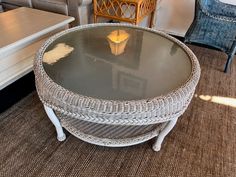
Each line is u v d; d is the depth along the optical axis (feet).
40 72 3.27
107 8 6.91
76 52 3.94
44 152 3.96
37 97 5.16
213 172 3.74
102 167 3.75
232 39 5.88
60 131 4.02
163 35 4.57
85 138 3.76
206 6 6.26
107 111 2.78
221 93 5.52
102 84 3.24
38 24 5.48
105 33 4.63
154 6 7.73
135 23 6.68
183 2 7.56
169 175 3.67
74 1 6.75
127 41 4.38
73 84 3.21
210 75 6.18
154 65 3.69
